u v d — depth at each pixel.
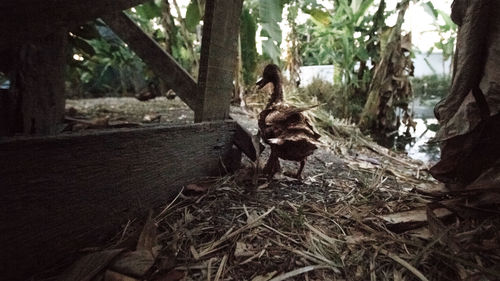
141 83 7.67
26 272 1.08
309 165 2.65
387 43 4.61
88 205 1.27
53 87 1.97
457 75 1.78
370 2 4.93
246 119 4.05
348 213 1.78
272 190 2.06
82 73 6.34
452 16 1.85
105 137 1.29
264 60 5.46
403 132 4.81
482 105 1.67
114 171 1.36
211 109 2.10
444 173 1.94
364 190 2.12
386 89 4.65
